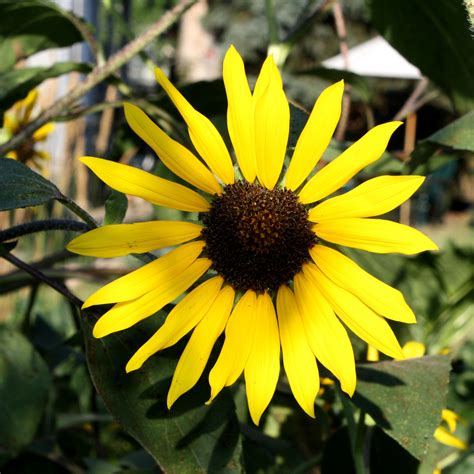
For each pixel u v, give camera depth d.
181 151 0.37
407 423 0.37
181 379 0.34
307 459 0.50
